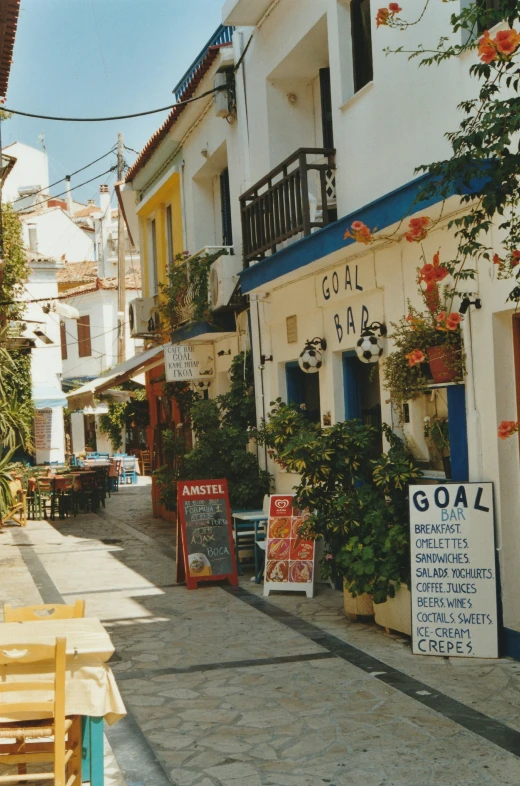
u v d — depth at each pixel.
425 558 7.20
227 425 13.00
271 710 5.96
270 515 10.03
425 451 8.18
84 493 20.92
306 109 12.11
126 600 9.98
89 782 4.56
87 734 4.51
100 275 46.66
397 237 8.45
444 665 6.82
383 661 7.00
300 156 9.79
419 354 7.13
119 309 33.34
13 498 18.23
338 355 10.25
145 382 20.86
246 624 8.49
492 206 4.92
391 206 7.87
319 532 8.25
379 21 5.90
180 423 17.48
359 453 8.39
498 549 7.06
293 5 10.85
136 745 5.42
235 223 13.65
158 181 18.36
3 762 4.30
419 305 8.19
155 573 11.86
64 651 4.18
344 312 9.88
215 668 7.00
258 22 11.89
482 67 5.04
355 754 5.17
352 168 9.47
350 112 9.45
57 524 18.64
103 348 40.88
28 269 24.58
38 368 33.47
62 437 34.25
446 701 5.99
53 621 4.96
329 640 7.72
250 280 11.73
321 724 5.67
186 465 12.55
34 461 33.59
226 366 14.60
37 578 11.77
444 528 7.18
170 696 6.34
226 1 11.74
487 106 5.46
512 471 7.10
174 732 5.62
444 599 7.12
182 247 17.14
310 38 10.66
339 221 8.86
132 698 6.32
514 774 4.84
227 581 10.80
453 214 7.42
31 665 4.37
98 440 40.19
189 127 15.91
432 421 8.04
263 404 12.42
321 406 10.58
